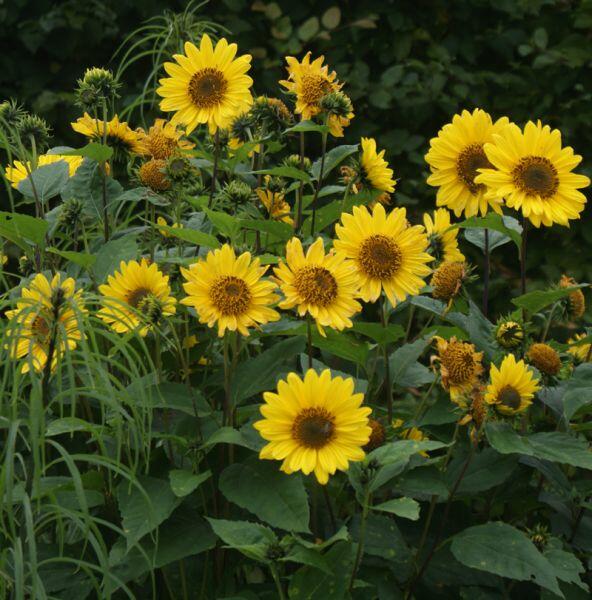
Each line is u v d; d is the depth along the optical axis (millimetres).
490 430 1716
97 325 1825
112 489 1773
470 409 1715
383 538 1758
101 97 1948
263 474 1676
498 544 1705
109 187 1963
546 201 1800
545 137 1806
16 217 1782
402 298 1756
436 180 1869
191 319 1904
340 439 1610
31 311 1605
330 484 1892
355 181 1938
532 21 3479
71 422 1630
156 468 1768
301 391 1609
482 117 1852
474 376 1721
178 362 1840
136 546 1677
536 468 1852
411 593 1773
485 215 1864
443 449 1906
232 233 1788
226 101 1892
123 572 1674
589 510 1897
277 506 1652
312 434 1605
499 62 3520
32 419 1560
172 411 1815
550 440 1754
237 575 1895
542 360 1784
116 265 1817
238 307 1657
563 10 3490
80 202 1944
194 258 1774
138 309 1725
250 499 1660
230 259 1668
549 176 1798
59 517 1634
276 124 2006
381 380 1982
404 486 1748
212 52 1895
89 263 1810
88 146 1868
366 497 1656
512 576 1679
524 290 1880
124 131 1993
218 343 1911
